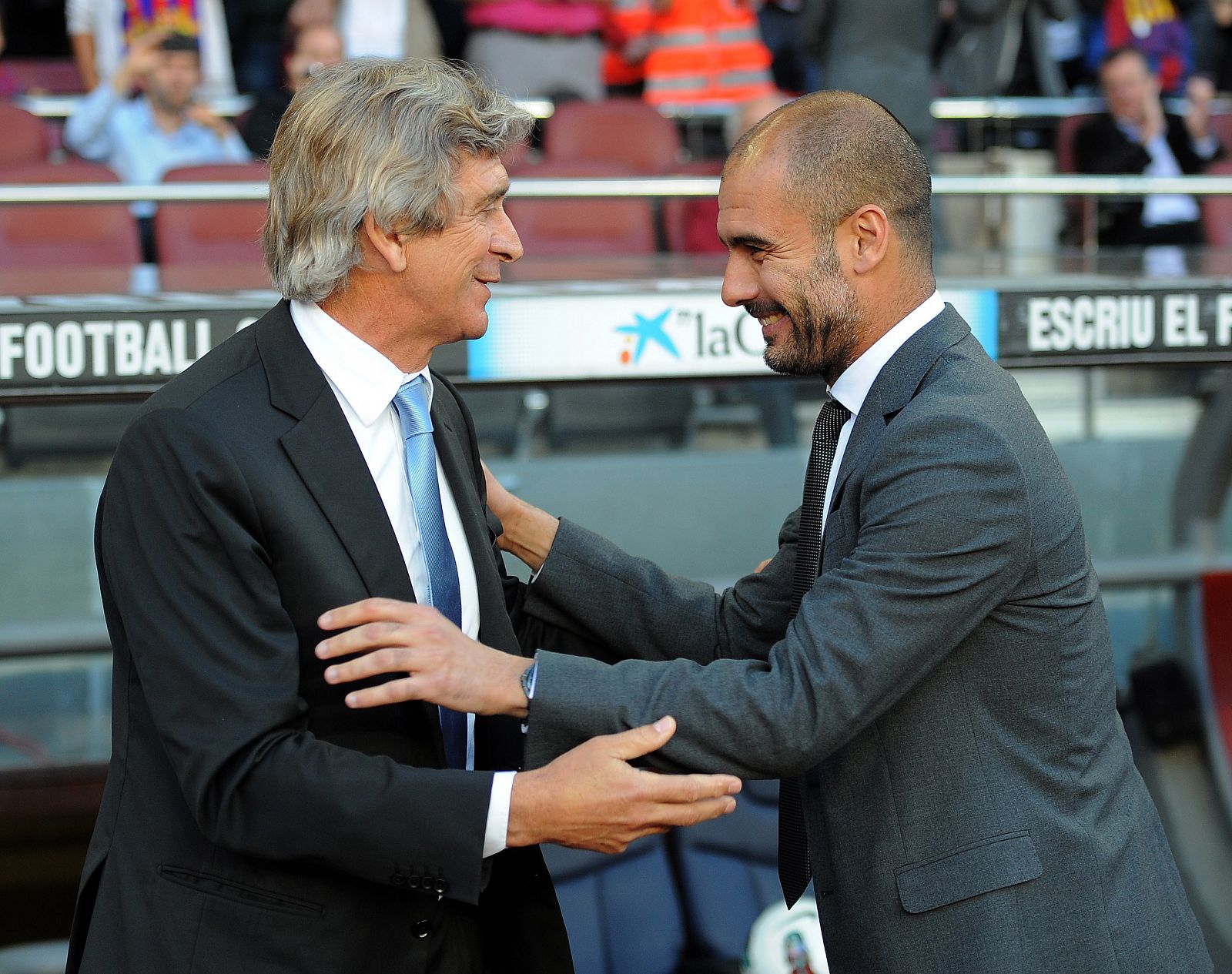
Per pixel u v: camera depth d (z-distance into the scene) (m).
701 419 15.89
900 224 5.93
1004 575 5.61
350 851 5.34
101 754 13.23
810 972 8.92
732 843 13.44
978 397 5.79
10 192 10.65
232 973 5.49
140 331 9.59
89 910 5.84
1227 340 10.93
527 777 5.45
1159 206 17.33
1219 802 14.38
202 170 14.68
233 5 19.83
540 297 10.14
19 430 14.42
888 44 16.25
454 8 19.09
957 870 5.70
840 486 6.00
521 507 7.12
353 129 5.43
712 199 15.58
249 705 5.27
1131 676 14.84
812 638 5.57
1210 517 14.87
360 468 5.69
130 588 5.39
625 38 18.77
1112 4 22.47
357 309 5.73
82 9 18.72
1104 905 5.79
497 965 6.52
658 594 7.02
